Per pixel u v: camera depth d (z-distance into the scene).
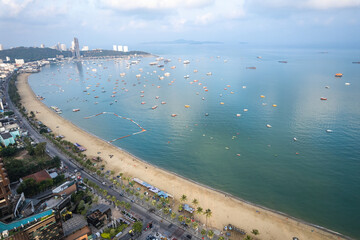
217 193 183.50
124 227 144.50
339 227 150.50
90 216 146.38
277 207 168.88
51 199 157.25
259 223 153.12
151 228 145.00
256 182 197.12
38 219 116.44
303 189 186.62
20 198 144.25
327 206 168.12
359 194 178.38
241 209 166.00
